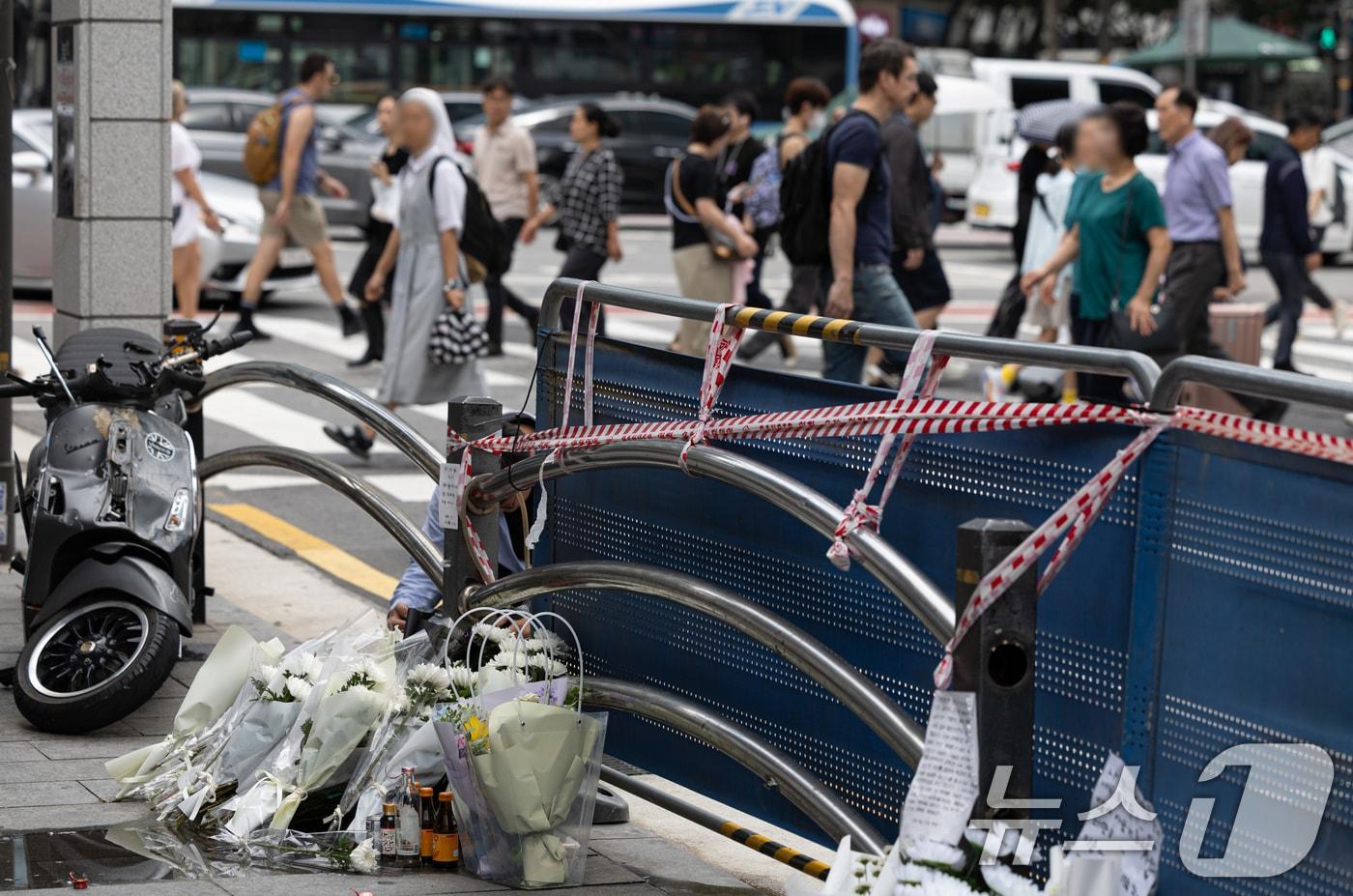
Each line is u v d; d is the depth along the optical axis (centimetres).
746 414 510
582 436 543
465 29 3662
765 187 1683
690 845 566
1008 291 1633
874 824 475
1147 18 7050
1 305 893
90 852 523
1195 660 381
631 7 3756
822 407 480
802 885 459
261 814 534
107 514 641
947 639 402
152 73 896
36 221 2056
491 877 505
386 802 525
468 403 594
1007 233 3709
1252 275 2944
